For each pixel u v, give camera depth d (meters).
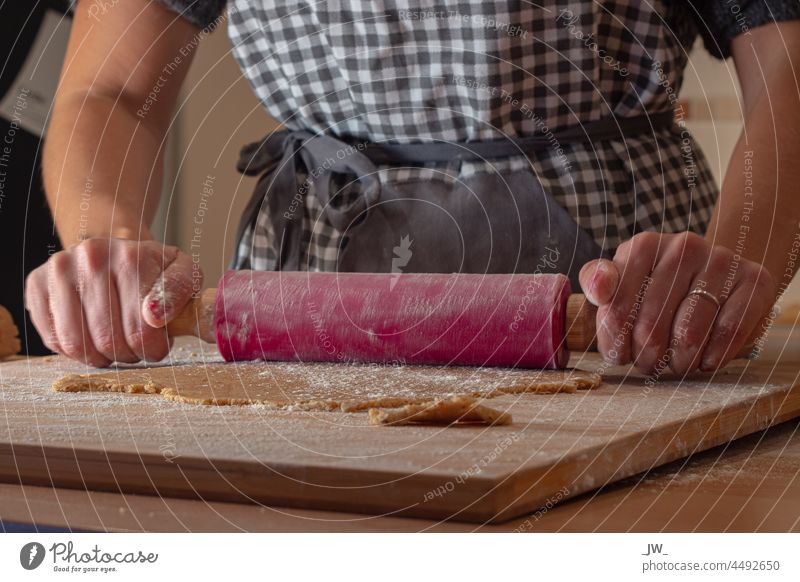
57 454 0.53
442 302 0.87
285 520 0.46
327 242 1.12
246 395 0.71
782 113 0.95
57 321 0.90
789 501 0.49
